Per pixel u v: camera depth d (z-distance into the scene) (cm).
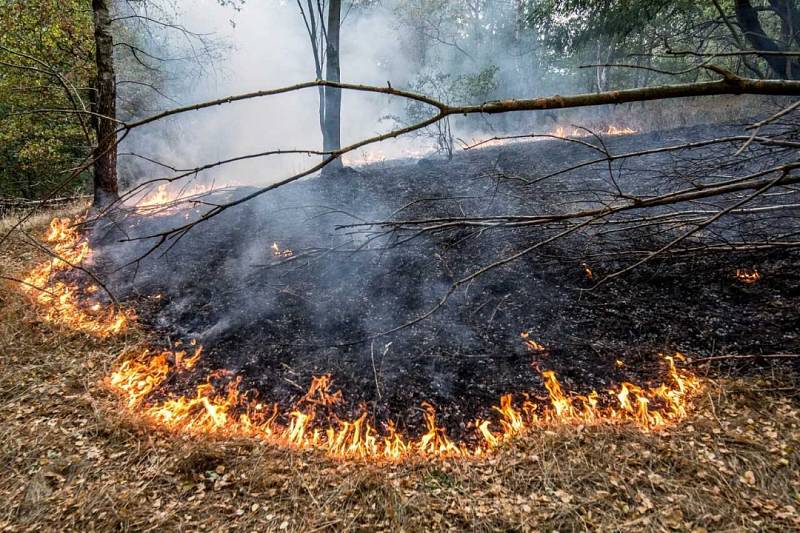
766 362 341
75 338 417
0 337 404
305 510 251
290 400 349
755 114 820
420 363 376
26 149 955
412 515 244
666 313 406
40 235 621
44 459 287
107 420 319
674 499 242
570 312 420
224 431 315
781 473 252
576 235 498
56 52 785
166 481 271
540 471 269
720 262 435
